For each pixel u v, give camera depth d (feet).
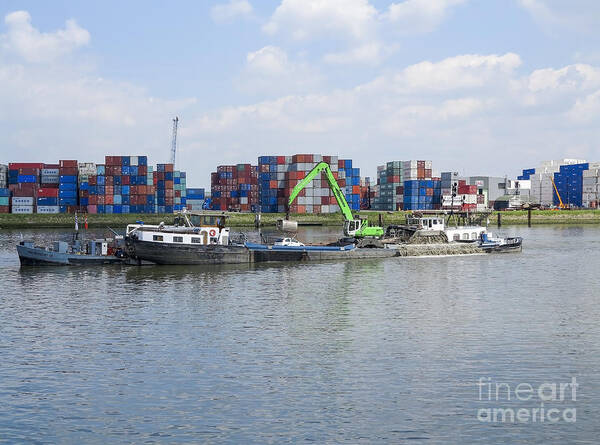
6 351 96.32
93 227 467.11
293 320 119.85
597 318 121.49
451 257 248.11
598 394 76.64
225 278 181.47
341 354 94.43
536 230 473.26
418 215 296.30
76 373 85.10
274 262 223.10
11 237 359.05
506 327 113.19
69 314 126.11
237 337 105.50
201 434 65.00
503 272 197.88
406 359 91.61
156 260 207.41
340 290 158.71
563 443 63.26
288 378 82.74
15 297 147.23
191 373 84.99
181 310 130.52
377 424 67.46
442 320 119.75
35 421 68.39
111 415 70.08
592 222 595.88
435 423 67.82
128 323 116.98
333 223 513.86
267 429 66.18
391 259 238.68
